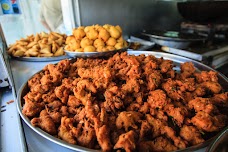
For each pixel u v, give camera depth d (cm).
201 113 44
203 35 137
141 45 118
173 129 44
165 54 88
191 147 39
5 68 66
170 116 47
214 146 35
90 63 73
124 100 51
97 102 51
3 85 68
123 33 147
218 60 108
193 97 54
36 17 133
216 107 51
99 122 42
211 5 138
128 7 142
